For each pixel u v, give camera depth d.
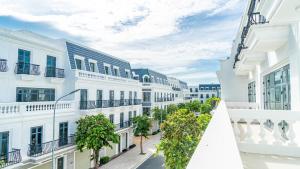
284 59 6.71
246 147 5.57
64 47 18.95
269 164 4.64
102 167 20.55
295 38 5.36
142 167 21.11
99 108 20.81
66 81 18.66
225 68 17.48
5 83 13.76
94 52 23.61
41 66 16.55
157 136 36.47
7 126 12.27
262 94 10.80
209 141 2.04
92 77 20.94
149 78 40.25
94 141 16.34
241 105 12.45
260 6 5.68
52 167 14.00
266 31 5.93
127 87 28.30
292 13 4.62
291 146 5.29
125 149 27.19
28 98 15.38
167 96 46.97
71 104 17.77
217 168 1.40
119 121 25.48
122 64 29.83
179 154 10.11
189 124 10.87
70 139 17.02
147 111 38.38
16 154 12.52
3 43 13.66
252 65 11.90
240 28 14.48
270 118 5.55
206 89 83.12
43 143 14.24
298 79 5.44
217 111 4.04
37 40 15.91
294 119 5.36
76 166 18.16
